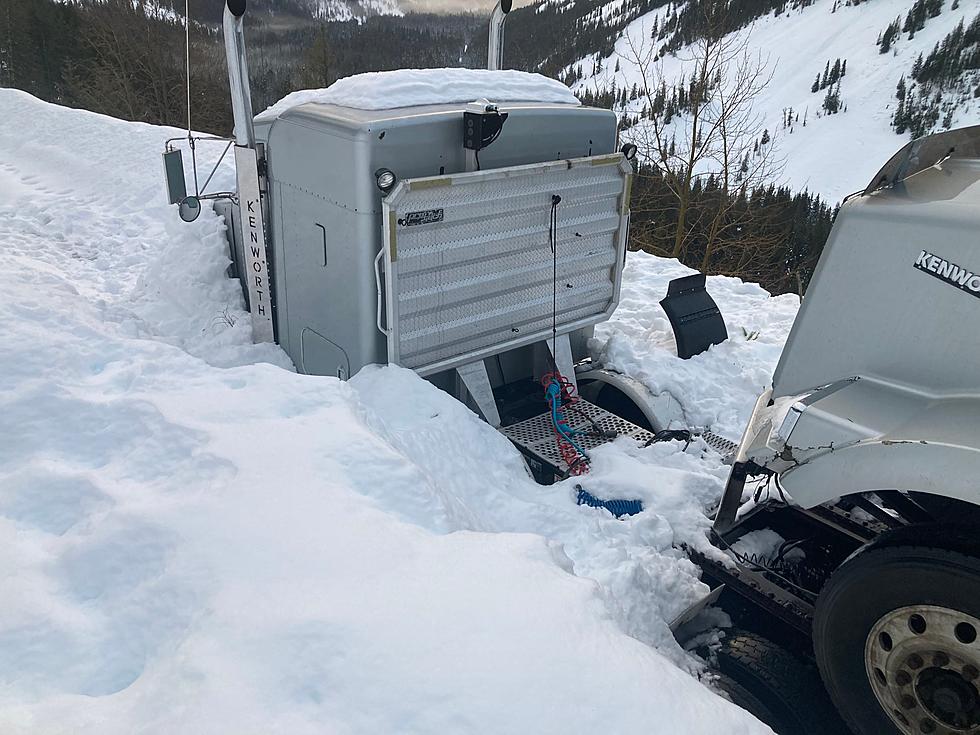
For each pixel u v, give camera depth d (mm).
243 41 3701
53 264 7320
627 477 3209
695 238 19656
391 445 2779
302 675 1585
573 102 4277
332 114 3391
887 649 1977
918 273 2057
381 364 3617
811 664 2438
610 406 4465
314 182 3533
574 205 4023
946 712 1888
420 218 3346
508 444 3600
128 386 3098
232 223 5273
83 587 2002
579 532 2898
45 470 2469
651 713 1555
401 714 1511
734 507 2523
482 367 3959
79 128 12867
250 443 2527
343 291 3572
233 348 4207
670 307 4742
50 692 1693
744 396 4492
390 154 3271
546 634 1727
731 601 2818
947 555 1810
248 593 1825
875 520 2867
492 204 3600
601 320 4500
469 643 1682
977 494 1795
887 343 2141
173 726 1472
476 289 3727
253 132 3885
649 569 2670
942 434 1901
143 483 2436
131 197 9578
